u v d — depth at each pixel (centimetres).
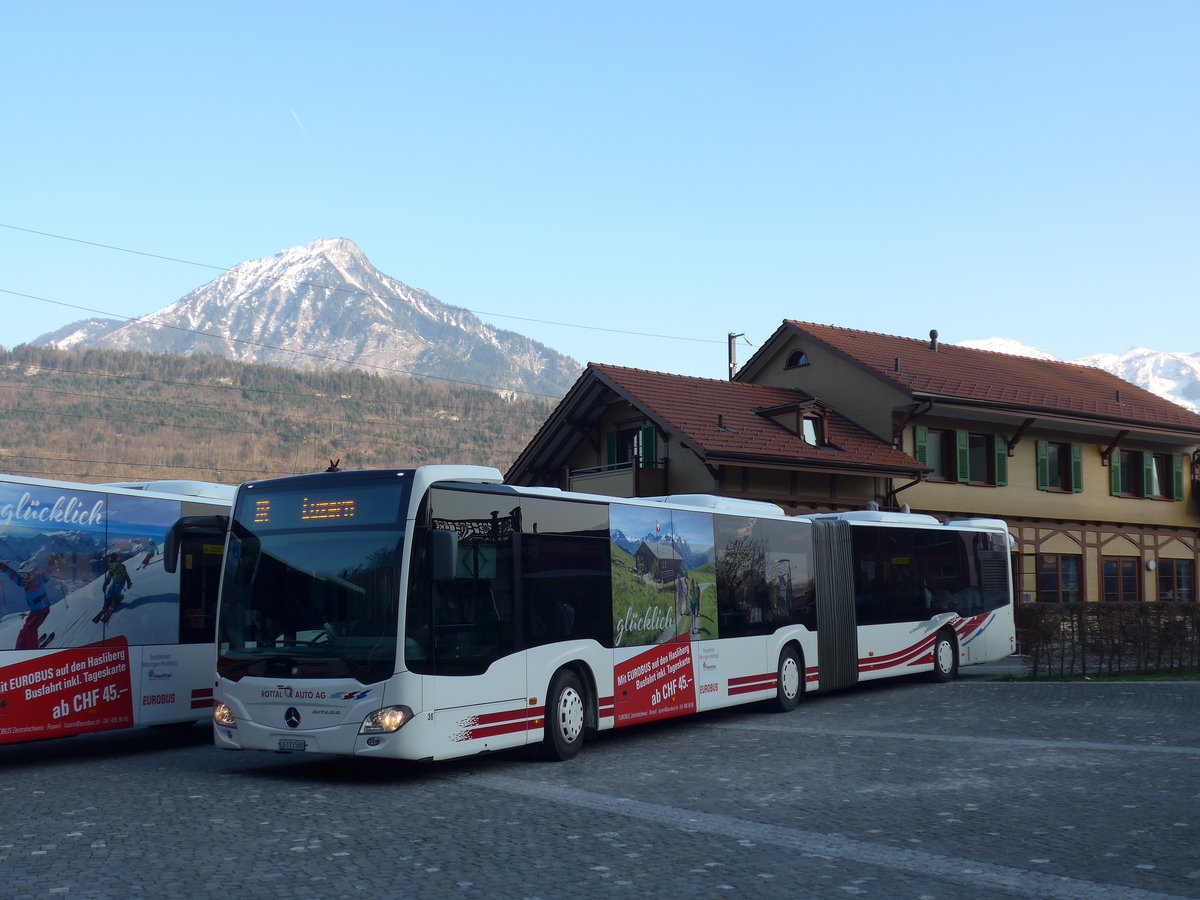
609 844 877
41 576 1315
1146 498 4081
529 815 995
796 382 3744
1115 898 725
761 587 1823
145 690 1436
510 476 3644
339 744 1164
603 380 3269
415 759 1158
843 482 3291
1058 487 3844
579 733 1384
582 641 1409
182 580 1512
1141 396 4347
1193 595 4244
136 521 1452
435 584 1200
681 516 1653
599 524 1478
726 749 1418
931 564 2325
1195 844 869
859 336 3884
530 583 1339
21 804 1047
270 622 1222
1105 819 959
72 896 721
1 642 1260
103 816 985
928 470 3312
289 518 1241
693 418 3152
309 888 745
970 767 1234
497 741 1255
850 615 2062
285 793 1116
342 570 1202
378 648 1168
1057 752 1330
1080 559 3869
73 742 1616
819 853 845
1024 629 2542
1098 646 2388
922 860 823
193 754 1455
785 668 1861
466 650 1228
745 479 3073
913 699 1984
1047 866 804
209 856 832
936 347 4075
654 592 1567
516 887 750
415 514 1193
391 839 895
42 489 1329
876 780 1159
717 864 812
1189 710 1722
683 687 1603
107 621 1393
